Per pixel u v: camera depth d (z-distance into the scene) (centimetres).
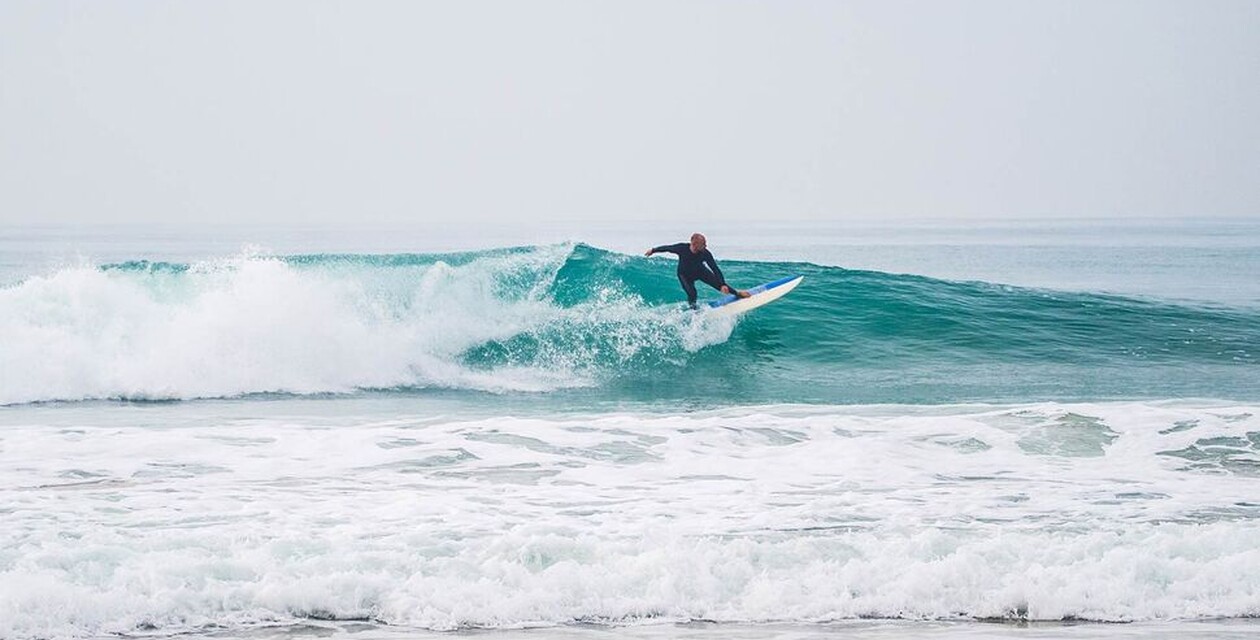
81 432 4769
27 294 6538
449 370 6925
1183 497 3766
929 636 2645
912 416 5244
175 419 5425
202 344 6475
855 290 8581
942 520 3438
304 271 7312
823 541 3111
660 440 4638
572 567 2925
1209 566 2986
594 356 7175
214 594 2745
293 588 2772
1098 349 7681
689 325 7331
